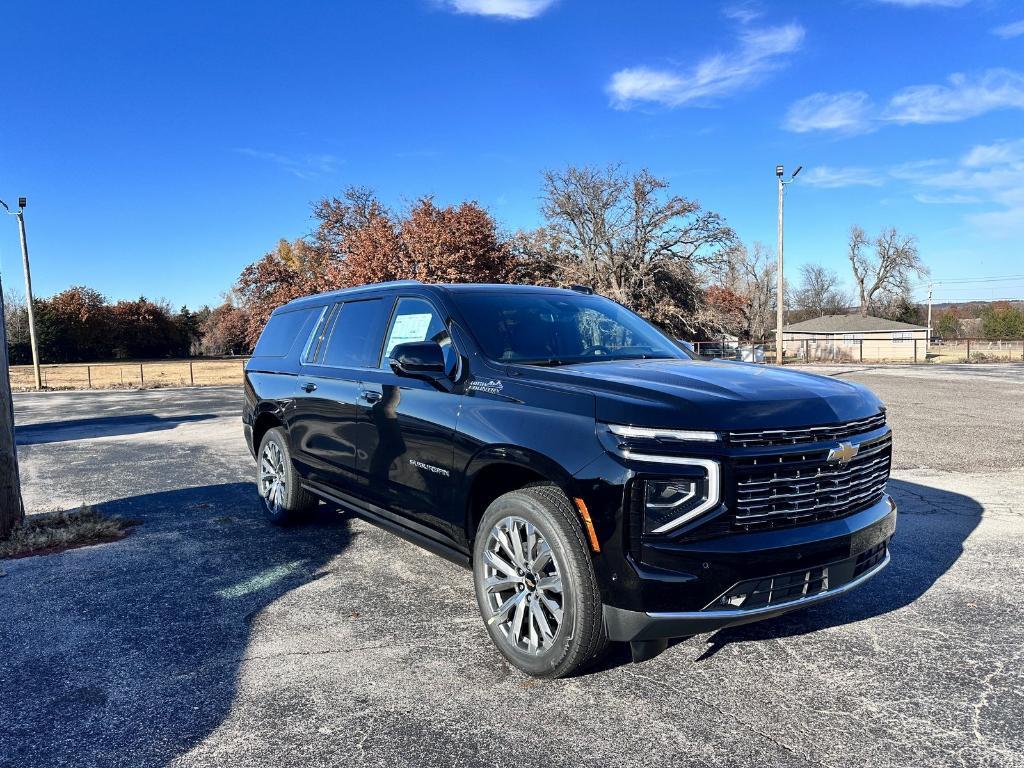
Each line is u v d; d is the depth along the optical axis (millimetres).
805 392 3145
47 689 3182
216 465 9438
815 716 2857
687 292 38969
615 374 3344
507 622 3373
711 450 2775
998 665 3273
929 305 84875
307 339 5605
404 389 4086
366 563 4957
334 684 3188
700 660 3369
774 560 2818
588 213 39188
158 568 4910
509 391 3436
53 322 70125
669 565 2764
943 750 2611
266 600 4258
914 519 5824
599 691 3084
